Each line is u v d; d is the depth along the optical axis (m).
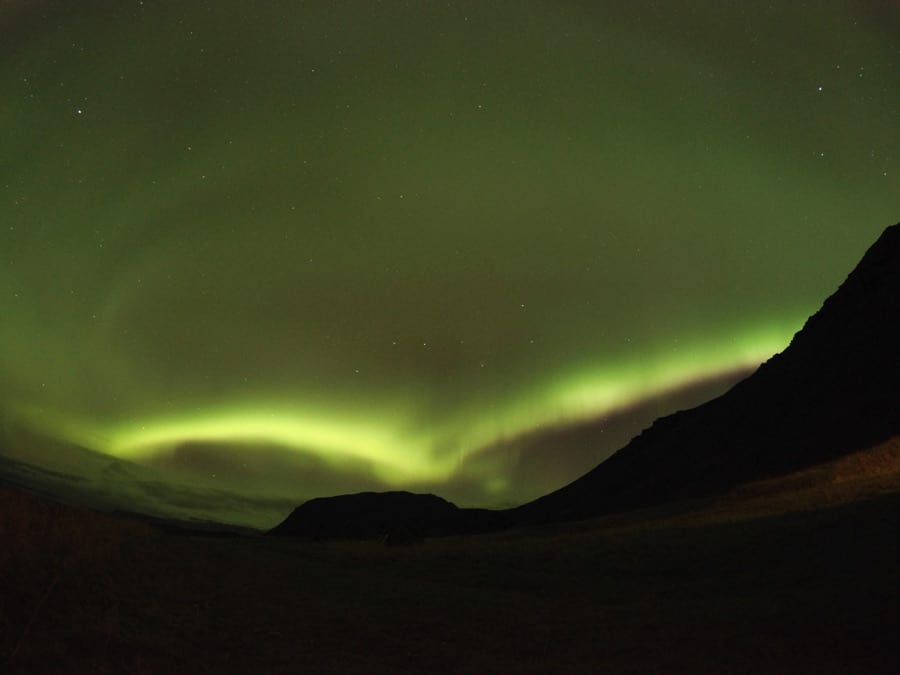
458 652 13.80
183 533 31.06
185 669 11.53
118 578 14.45
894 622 14.23
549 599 19.02
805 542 22.56
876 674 11.80
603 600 19.03
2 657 10.55
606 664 13.01
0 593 12.12
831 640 13.78
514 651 13.98
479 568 22.62
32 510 15.50
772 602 17.06
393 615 15.98
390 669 12.56
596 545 26.12
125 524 18.33
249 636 13.61
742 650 13.56
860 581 17.62
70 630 11.85
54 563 13.77
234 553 19.56
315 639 13.96
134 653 11.71
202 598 15.00
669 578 21.47
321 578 18.69
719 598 18.42
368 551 25.52
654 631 15.30
